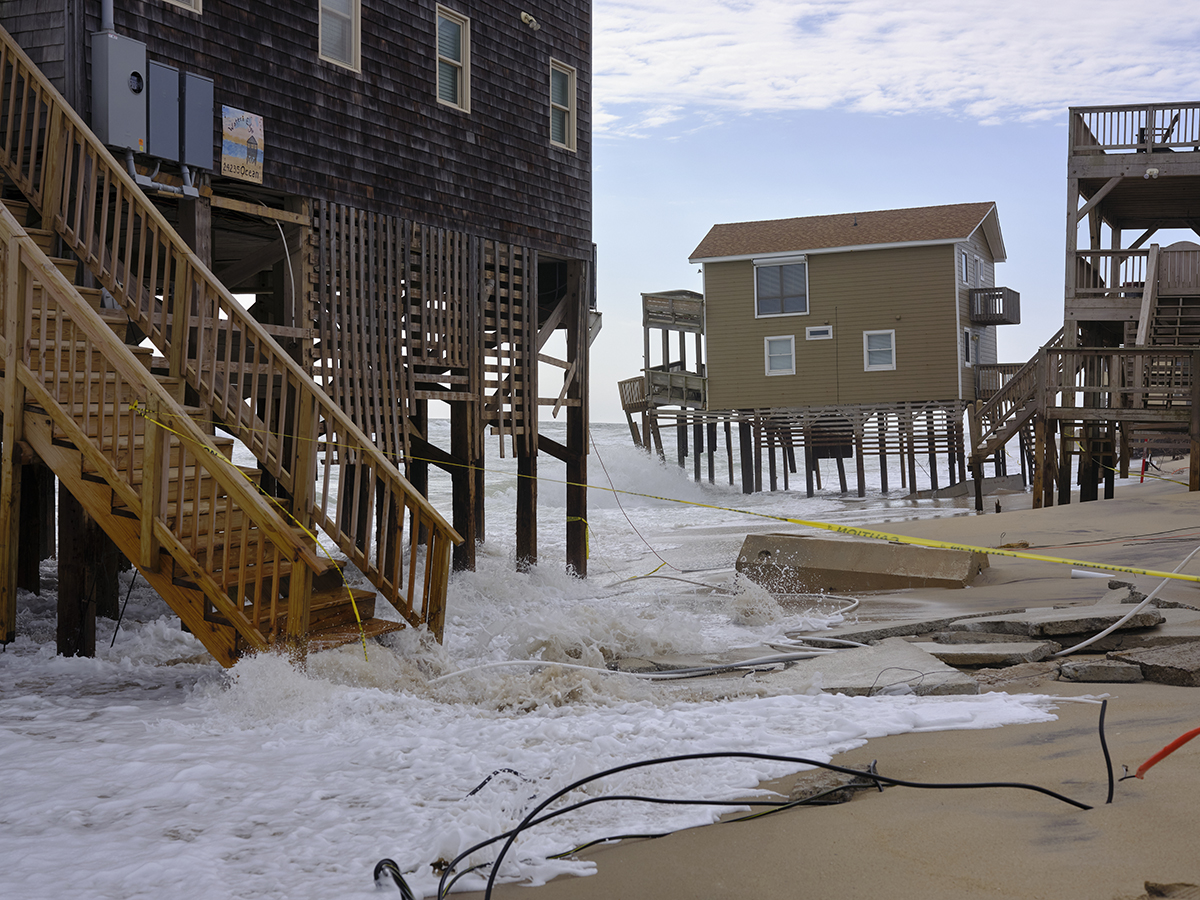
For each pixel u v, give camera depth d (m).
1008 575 10.61
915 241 31.12
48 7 8.45
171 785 4.40
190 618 6.86
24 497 10.54
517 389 14.06
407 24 11.98
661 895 3.09
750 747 4.67
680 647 8.09
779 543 11.57
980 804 3.66
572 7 15.20
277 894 3.22
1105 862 3.00
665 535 22.44
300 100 10.49
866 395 32.16
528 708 6.21
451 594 11.73
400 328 11.77
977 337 34.09
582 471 15.10
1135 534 12.41
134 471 7.23
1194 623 7.21
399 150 11.79
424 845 3.57
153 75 8.86
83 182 8.12
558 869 3.32
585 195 15.34
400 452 11.75
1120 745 4.27
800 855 3.31
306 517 8.31
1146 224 25.94
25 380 7.05
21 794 4.33
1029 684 5.99
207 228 9.47
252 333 8.35
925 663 6.42
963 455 31.38
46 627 9.23
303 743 5.30
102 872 3.40
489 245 13.32
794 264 32.78
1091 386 19.12
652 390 35.62
